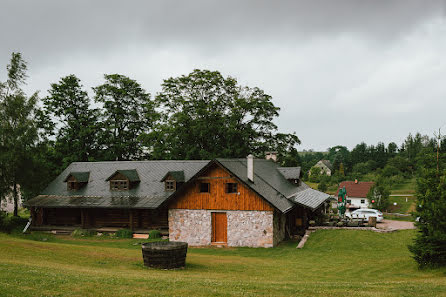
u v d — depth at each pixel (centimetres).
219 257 2153
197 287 1182
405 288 1236
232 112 4581
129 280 1253
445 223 1602
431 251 1633
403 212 5338
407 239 2575
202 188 2856
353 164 10825
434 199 1681
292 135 4931
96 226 3456
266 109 4775
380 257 2133
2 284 1076
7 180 3472
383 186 5466
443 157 2120
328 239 2642
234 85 4916
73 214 3591
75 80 4675
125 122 5012
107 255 1953
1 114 3581
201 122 4434
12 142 3531
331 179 8825
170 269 1672
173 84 4825
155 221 3322
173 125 4531
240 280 1436
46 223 3647
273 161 4003
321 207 3709
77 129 4578
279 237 2788
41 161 4066
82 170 3856
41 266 1448
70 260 1739
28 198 4041
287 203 2778
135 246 2720
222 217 2752
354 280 1538
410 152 10412
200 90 4816
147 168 3634
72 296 1021
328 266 1902
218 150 4516
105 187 3534
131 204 3164
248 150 4619
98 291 1085
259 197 2612
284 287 1234
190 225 2806
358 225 3059
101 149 4788
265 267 1845
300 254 2302
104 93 4812
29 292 1023
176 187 3262
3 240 2170
